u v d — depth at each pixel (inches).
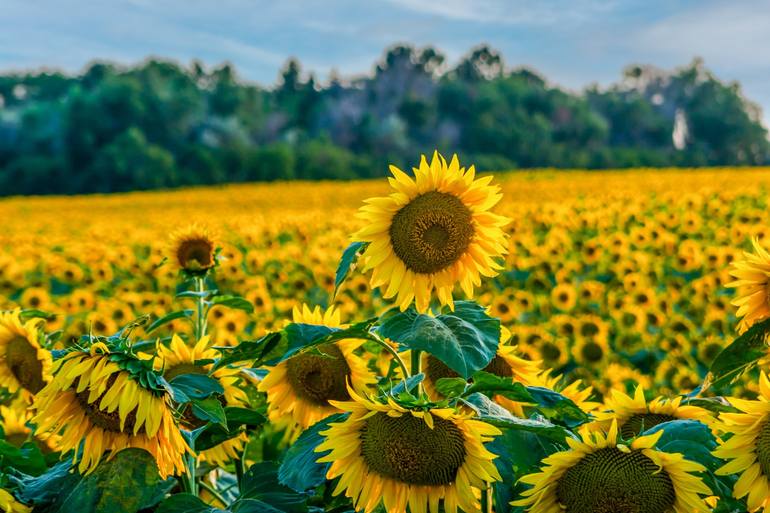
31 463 106.3
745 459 79.0
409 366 112.1
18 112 4259.4
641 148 4970.5
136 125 3865.7
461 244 102.1
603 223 618.8
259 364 97.3
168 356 108.3
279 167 3341.5
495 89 4781.0
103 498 88.2
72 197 2217.0
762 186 930.1
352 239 103.6
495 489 89.2
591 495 79.7
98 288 494.0
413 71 5723.4
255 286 423.8
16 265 529.7
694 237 553.6
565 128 4665.4
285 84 5713.6
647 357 304.5
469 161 3757.4
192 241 179.3
